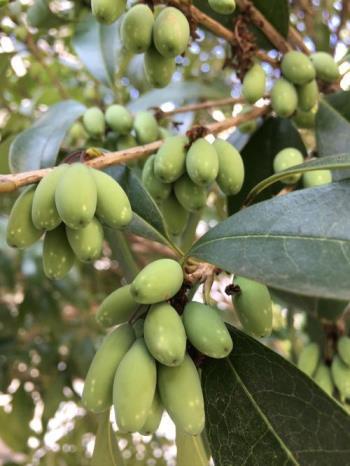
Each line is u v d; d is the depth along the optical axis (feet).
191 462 0.42
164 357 0.31
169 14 0.40
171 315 0.32
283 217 0.34
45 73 0.92
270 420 0.35
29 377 1.09
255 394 0.35
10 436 1.05
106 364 0.33
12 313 1.13
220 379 0.36
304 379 0.34
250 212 0.35
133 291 0.32
